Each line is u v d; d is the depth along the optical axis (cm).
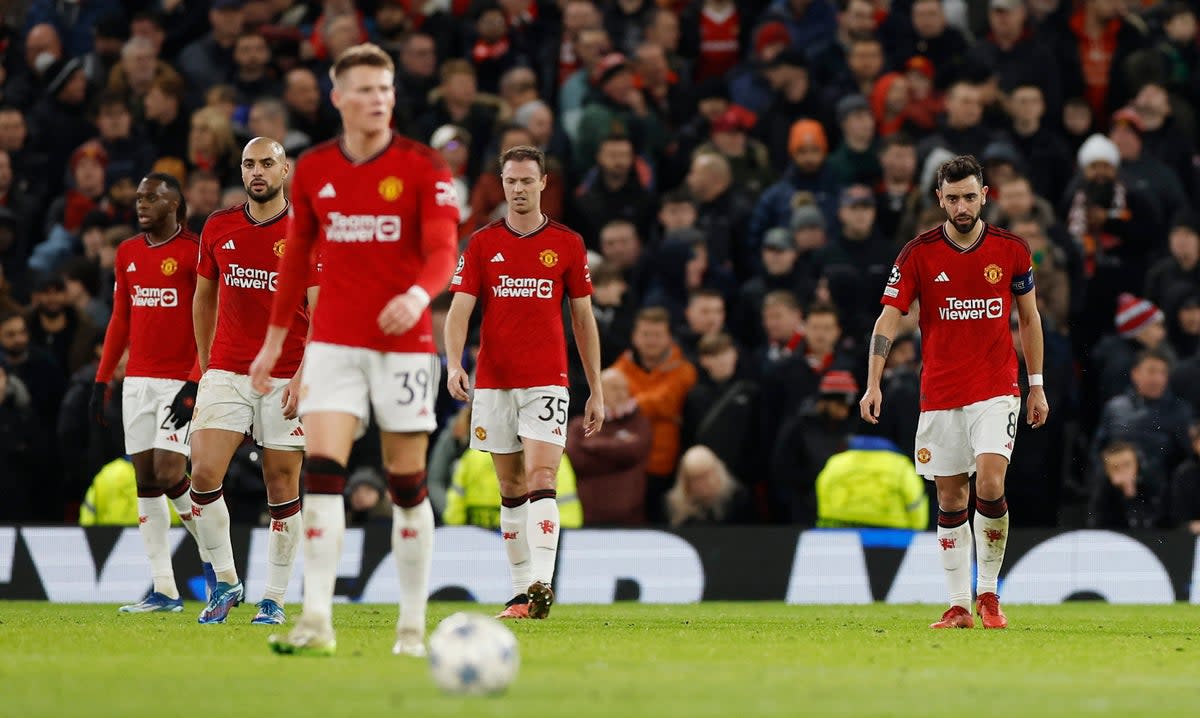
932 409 3553
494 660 1997
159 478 3859
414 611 2525
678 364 5312
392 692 2009
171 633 3080
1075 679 2341
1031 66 6838
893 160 6047
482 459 4906
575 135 6594
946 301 3516
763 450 5309
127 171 6538
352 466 5147
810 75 6906
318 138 6469
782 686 2158
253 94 6812
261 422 3400
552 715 1795
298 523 3434
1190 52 7175
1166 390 5422
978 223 3525
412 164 2441
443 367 5266
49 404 5488
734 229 6191
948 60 6988
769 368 5359
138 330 3916
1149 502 5278
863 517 4991
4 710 1828
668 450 5281
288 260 2506
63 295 5659
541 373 3653
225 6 6969
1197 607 4834
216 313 3528
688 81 6981
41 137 6794
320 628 2478
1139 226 6209
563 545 4953
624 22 7325
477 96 6588
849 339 5438
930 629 3522
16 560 4866
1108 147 6225
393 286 2433
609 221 6122
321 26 7112
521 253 3653
